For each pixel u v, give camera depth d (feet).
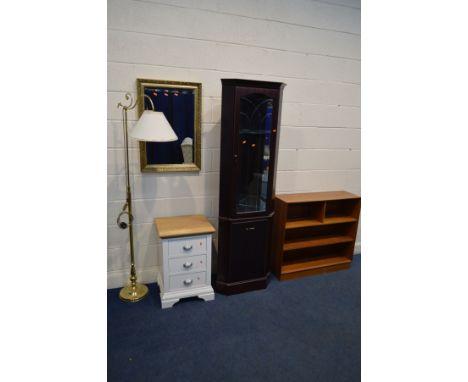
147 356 5.82
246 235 7.68
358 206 9.08
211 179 8.23
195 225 7.45
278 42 8.08
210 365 5.67
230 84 6.74
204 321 6.85
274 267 8.98
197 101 7.52
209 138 7.97
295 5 8.04
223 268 7.81
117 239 7.83
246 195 7.84
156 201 7.91
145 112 6.29
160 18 6.95
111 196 7.55
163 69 7.22
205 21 7.29
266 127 7.45
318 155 9.44
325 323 6.92
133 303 7.41
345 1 8.54
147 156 7.52
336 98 9.16
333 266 9.27
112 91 7.01
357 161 9.98
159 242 7.90
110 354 5.84
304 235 9.52
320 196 9.03
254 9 7.66
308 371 5.62
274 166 7.57
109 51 6.80
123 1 6.66
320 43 8.55
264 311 7.27
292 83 8.53
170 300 7.24
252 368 5.64
